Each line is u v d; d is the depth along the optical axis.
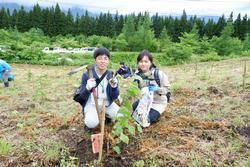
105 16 73.94
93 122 4.18
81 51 46.12
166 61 30.70
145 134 4.31
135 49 54.09
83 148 3.96
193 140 4.09
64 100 6.74
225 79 8.34
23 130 4.70
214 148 3.87
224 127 4.47
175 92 6.84
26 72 15.95
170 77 10.30
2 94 7.71
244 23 67.44
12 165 3.65
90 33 71.38
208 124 4.59
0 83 9.84
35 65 26.41
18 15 69.94
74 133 4.47
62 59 28.52
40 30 62.53
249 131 4.39
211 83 7.84
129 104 3.58
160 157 3.67
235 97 6.10
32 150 3.96
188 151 3.80
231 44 46.47
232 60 22.16
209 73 10.93
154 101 4.76
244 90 6.69
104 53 4.00
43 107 6.11
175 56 30.77
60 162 3.67
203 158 3.62
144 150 3.81
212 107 5.52
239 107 5.43
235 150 3.80
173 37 70.62
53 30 69.81
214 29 69.38
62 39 56.72
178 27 71.12
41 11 71.62
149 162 3.58
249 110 5.23
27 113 5.71
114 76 4.04
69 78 10.92
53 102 6.56
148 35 54.00
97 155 3.77
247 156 3.67
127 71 4.42
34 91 7.98
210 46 40.84
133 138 4.18
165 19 75.94
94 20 75.62
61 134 4.48
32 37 55.78
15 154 3.89
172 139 4.14
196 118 4.90
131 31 57.41
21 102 6.59
